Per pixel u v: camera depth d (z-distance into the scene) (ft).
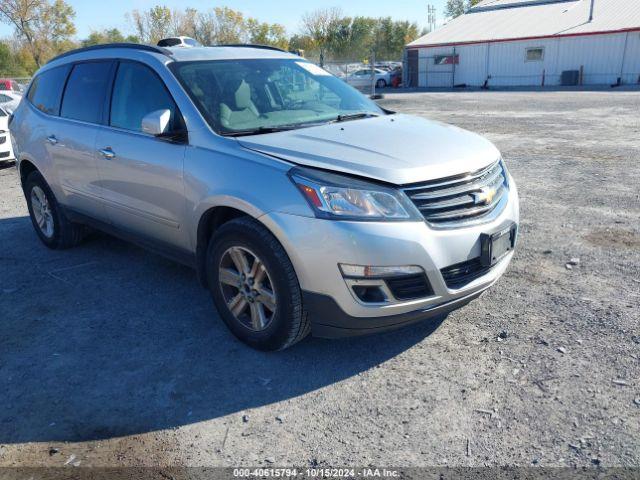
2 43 173.68
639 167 26.78
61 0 173.78
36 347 12.55
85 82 16.22
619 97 67.56
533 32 104.63
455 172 10.66
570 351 11.25
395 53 240.53
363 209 10.00
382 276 9.96
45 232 19.13
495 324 12.50
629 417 9.27
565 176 25.81
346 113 14.24
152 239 14.39
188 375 11.23
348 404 10.11
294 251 10.28
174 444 9.32
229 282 11.89
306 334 11.37
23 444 9.44
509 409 9.68
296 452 8.99
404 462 8.64
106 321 13.62
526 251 16.78
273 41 199.21
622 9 102.42
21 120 18.95
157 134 12.26
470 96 81.56
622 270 15.02
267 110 13.41
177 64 13.73
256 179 10.87
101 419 10.00
